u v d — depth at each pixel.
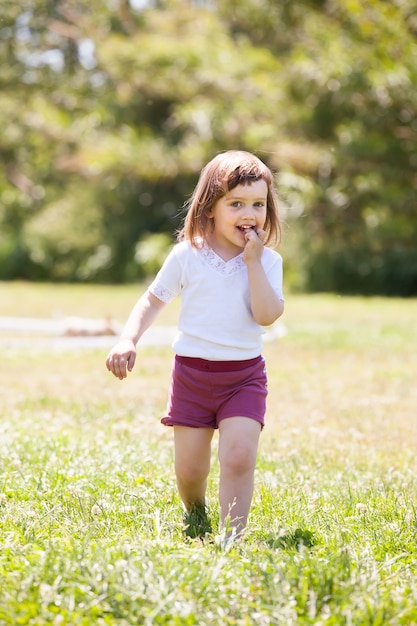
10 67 56.00
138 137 48.78
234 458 6.34
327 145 42.66
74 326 21.84
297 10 42.38
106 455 8.91
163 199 50.50
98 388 14.40
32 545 5.69
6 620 4.58
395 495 7.75
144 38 47.69
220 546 5.76
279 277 6.83
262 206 6.81
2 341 20.80
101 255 49.41
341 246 43.75
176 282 6.81
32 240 50.75
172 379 6.79
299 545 5.92
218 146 45.28
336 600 4.84
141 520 6.61
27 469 8.27
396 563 5.73
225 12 45.28
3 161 56.66
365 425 11.60
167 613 4.68
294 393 14.05
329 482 8.27
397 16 39.19
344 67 38.50
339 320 26.61
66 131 51.34
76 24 54.06
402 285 43.62
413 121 41.16
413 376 15.96
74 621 4.58
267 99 43.91
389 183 41.88
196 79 46.25
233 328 6.62
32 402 12.92
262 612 4.67
